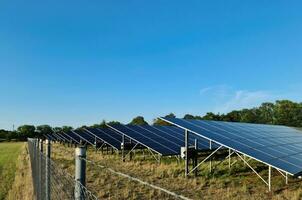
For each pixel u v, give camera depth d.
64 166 24.59
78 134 51.38
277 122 111.75
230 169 24.02
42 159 9.56
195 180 19.44
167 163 28.09
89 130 43.25
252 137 23.45
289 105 111.00
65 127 131.75
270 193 17.19
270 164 17.03
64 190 6.03
